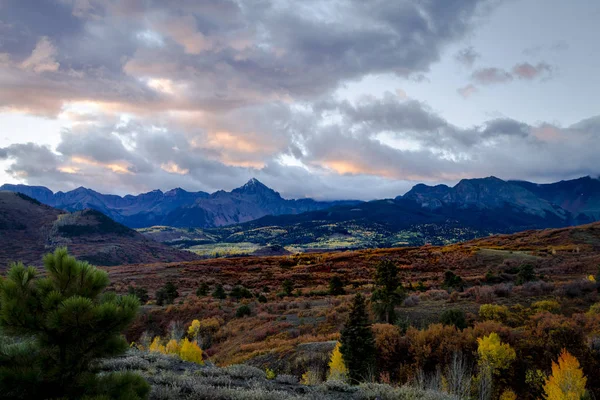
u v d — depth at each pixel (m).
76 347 4.84
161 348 18.73
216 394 7.44
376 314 31.73
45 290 4.87
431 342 19.64
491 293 37.88
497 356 16.92
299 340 27.41
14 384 4.48
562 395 14.14
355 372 17.95
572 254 84.38
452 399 9.05
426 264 89.88
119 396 4.92
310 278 84.62
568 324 19.66
